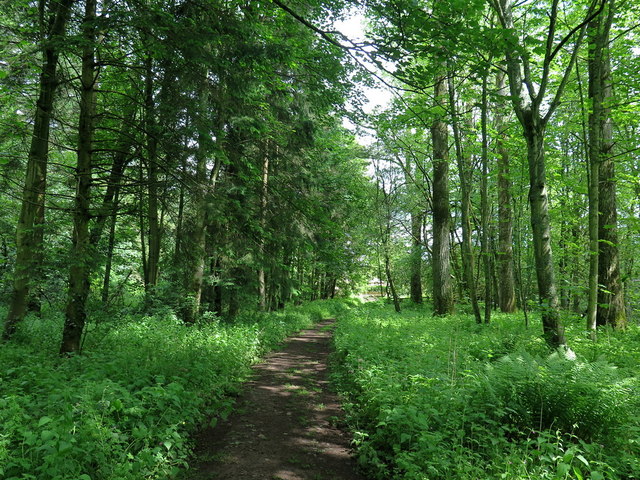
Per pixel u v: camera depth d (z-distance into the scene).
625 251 17.48
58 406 4.00
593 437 4.32
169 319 10.74
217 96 8.20
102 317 7.14
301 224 12.30
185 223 8.98
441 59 5.32
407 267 27.50
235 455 4.72
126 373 5.60
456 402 4.64
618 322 10.16
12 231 12.27
